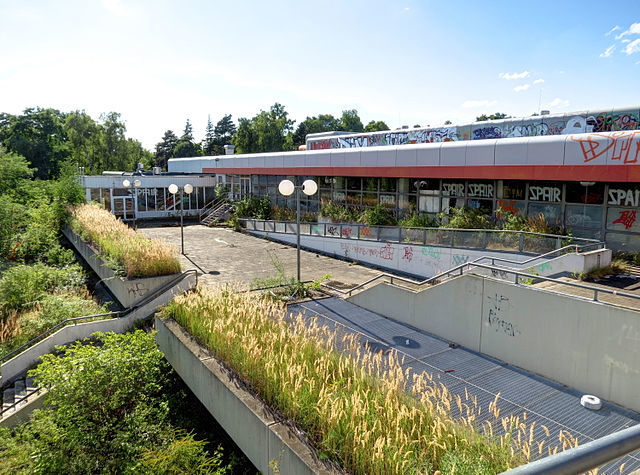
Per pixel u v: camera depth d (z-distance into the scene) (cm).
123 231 1870
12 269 1775
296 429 569
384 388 598
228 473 775
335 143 3027
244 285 1511
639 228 1397
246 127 7269
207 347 840
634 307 719
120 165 5762
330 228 2120
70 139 5625
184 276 1428
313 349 757
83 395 822
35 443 767
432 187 2069
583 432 609
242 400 646
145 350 954
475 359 874
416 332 1025
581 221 1545
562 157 1500
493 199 1823
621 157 1347
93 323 1291
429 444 466
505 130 1998
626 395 677
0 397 1109
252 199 3158
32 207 2881
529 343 812
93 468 745
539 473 94
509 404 691
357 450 490
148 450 760
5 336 1352
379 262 1894
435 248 1662
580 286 741
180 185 3588
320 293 1323
